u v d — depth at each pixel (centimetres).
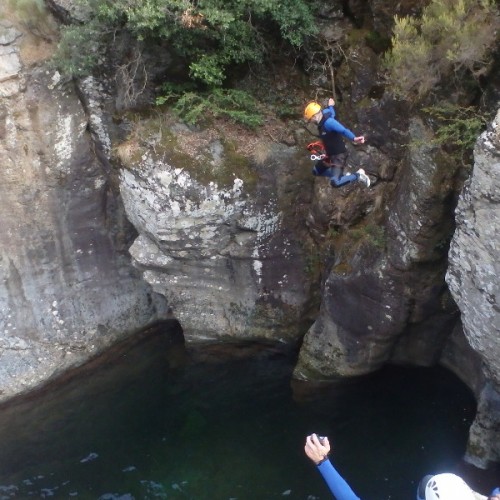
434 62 995
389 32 1139
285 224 1354
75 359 1495
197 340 1509
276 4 1169
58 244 1452
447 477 486
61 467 1289
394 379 1348
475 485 1128
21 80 1312
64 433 1368
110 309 1541
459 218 919
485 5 937
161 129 1274
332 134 1014
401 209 1125
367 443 1242
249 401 1391
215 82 1247
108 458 1302
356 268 1223
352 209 1256
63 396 1454
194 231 1326
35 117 1341
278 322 1447
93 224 1472
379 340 1266
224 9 1186
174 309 1482
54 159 1384
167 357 1534
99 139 1391
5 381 1423
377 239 1187
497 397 1094
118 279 1540
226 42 1223
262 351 1491
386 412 1295
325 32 1225
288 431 1305
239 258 1386
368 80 1172
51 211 1423
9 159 1350
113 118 1355
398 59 1007
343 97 1243
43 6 1300
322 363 1349
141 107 1327
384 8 1131
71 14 1277
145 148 1270
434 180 1038
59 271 1473
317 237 1352
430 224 1082
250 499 1180
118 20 1232
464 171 1020
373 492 1144
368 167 1204
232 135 1296
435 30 988
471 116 1002
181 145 1268
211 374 1475
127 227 1505
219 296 1453
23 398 1436
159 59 1287
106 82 1333
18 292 1442
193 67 1229
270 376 1448
